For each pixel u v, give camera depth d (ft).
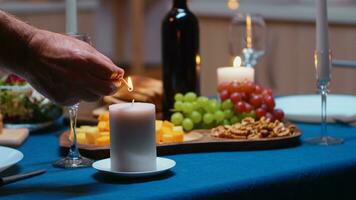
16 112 4.99
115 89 3.65
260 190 3.54
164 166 3.69
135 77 5.68
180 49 5.11
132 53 16.15
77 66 3.56
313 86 10.89
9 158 3.85
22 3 14.01
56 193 3.33
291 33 11.10
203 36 12.69
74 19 4.92
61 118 5.59
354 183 4.02
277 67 11.34
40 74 3.66
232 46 6.02
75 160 3.94
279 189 3.62
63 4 14.37
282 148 4.33
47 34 3.69
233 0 12.17
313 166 3.81
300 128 5.06
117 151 3.56
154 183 3.45
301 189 3.74
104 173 3.66
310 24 10.78
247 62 5.97
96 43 16.22
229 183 3.44
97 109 5.36
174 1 5.20
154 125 3.61
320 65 4.57
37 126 5.04
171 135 4.26
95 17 15.76
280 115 4.83
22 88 5.00
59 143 4.32
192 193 3.30
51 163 4.02
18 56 3.67
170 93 5.14
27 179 3.62
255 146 4.26
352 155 4.09
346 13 10.25
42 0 15.05
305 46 10.93
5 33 3.65
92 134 4.24
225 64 12.34
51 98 3.74
